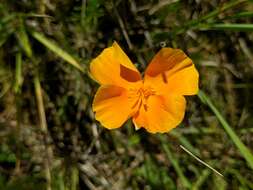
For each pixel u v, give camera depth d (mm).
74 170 177
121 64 144
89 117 180
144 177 182
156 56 143
